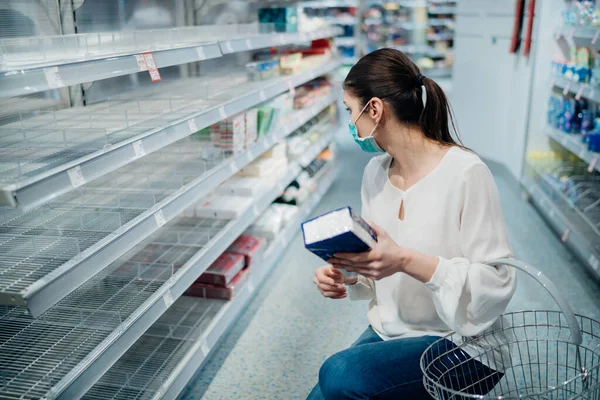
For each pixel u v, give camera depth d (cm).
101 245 190
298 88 535
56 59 187
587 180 476
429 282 157
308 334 313
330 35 584
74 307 224
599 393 155
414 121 174
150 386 228
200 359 258
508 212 509
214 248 289
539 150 534
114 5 323
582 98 475
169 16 389
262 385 266
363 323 325
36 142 219
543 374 255
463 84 697
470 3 669
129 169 307
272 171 404
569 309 142
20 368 178
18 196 149
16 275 170
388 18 1448
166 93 350
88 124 254
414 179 178
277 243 393
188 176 288
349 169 668
